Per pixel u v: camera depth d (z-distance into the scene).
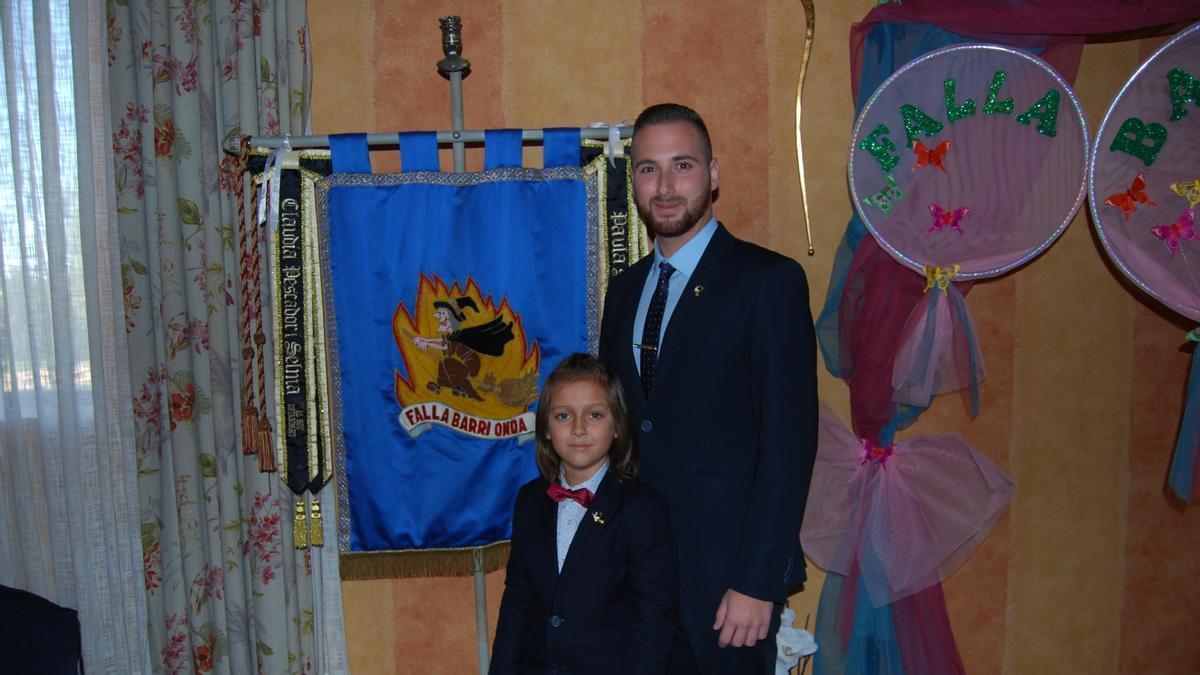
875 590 1.84
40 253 1.88
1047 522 2.13
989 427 2.08
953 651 1.93
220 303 1.84
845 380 1.90
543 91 1.94
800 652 1.76
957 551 1.90
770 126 1.97
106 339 1.92
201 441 1.87
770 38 1.95
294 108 1.86
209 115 1.81
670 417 1.41
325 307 1.76
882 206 1.76
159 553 1.90
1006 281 2.06
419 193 1.74
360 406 1.77
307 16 1.89
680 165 1.37
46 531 1.96
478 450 1.80
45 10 1.81
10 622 1.66
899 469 1.85
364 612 2.03
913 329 1.77
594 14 1.93
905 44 1.80
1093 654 2.18
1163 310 2.10
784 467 1.32
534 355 1.78
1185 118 1.75
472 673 2.05
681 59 1.95
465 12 1.92
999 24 1.74
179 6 1.77
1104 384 2.11
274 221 1.72
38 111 1.84
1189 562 2.18
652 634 1.32
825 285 2.00
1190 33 1.71
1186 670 2.21
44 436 1.91
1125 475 2.13
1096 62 2.02
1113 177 1.78
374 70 1.92
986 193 1.76
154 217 1.84
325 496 1.97
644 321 1.49
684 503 1.40
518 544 1.46
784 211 1.99
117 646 1.97
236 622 1.89
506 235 1.75
